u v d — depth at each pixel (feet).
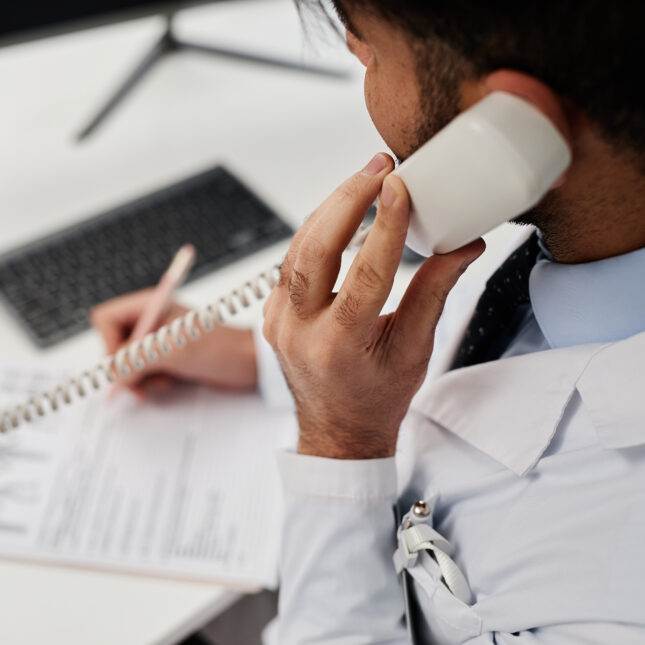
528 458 1.80
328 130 4.06
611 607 1.56
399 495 2.16
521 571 1.77
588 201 1.48
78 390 2.55
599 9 1.22
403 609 2.13
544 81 1.33
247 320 3.14
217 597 2.48
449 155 1.38
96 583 2.48
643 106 1.30
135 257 3.30
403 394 1.93
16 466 2.69
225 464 2.77
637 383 1.64
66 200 3.63
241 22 4.76
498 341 2.21
